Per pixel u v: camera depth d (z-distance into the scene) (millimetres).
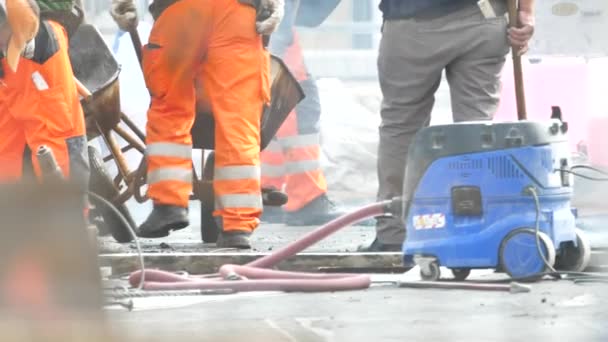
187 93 19062
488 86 17828
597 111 31281
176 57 18719
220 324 11188
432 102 18484
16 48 16766
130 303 12422
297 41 27703
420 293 13891
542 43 31406
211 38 18547
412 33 17922
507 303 12820
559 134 14688
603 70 31203
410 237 14766
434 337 10398
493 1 17609
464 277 14992
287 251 15133
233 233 18719
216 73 18578
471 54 17734
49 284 7082
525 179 14375
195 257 16516
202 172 21141
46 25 16969
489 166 14383
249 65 18578
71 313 7062
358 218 15008
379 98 35500
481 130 14414
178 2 18578
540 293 13586
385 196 18547
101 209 20031
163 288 13977
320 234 15008
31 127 17000
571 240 14828
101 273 7496
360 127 34594
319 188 27516
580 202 26875
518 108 17047
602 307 12383
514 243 14359
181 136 19188
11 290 6980
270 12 18547
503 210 14414
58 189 7223
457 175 14461
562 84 31406
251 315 11984
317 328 10969
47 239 7129
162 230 19281
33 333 6715
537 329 10844
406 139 18406
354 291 14156
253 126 18719
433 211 14578
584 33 31281
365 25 39562
